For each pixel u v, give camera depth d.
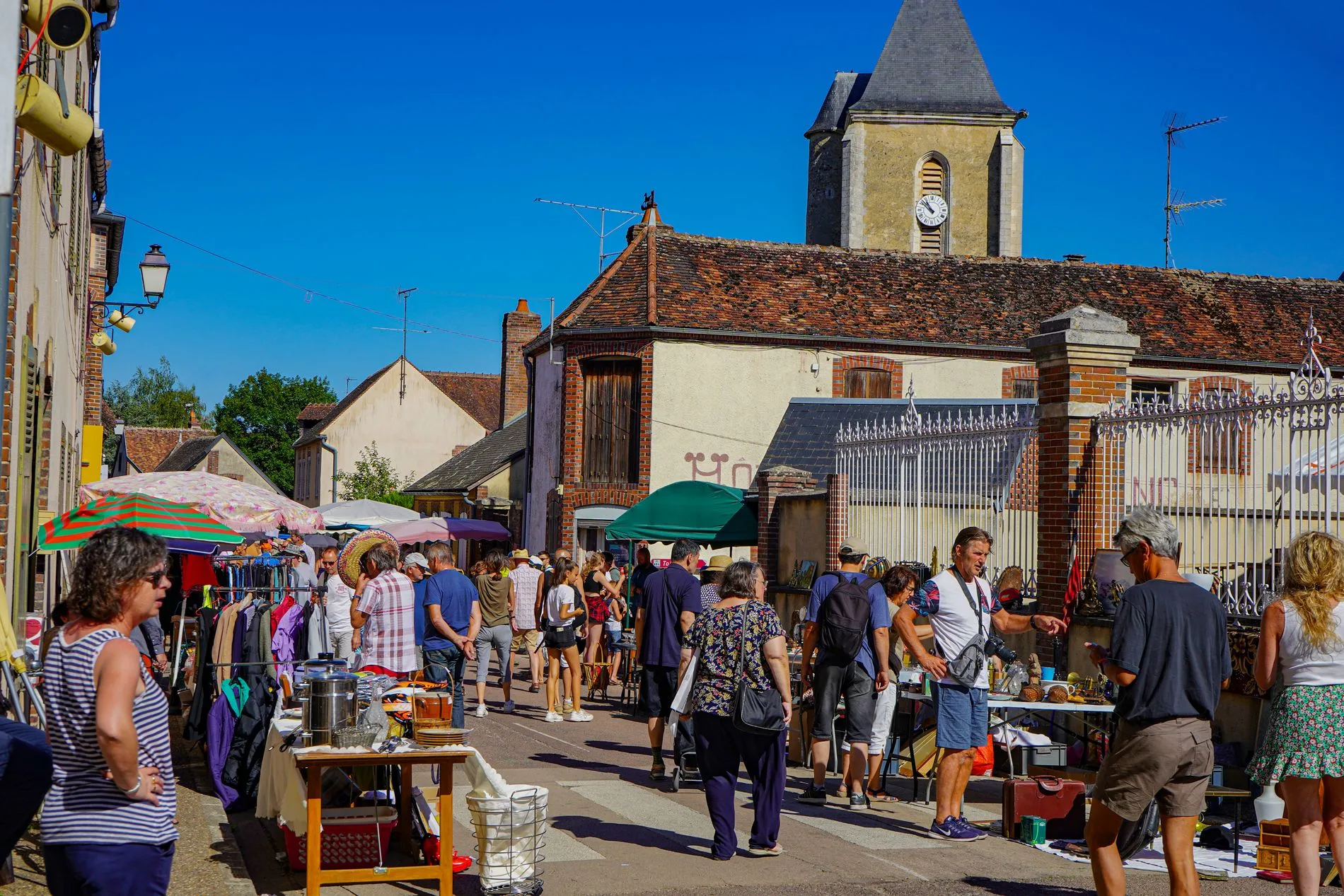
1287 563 6.21
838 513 15.55
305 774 6.90
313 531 12.52
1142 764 5.83
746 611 7.56
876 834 8.22
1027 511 12.32
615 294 26.41
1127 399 11.18
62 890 4.08
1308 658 6.02
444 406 55.25
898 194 46.06
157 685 4.28
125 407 100.88
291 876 6.93
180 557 14.48
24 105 6.04
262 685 8.66
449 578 11.80
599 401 26.16
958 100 46.94
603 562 18.23
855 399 24.56
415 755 6.46
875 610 9.15
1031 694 9.25
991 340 26.44
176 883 6.55
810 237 52.00
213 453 61.94
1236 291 28.64
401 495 49.19
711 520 18.47
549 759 11.08
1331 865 7.09
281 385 80.44
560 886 6.83
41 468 10.98
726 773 7.51
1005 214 45.44
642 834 8.12
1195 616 5.89
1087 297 27.81
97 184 20.00
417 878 6.55
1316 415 8.67
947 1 48.19
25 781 4.24
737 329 25.61
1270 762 6.03
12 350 8.34
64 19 6.22
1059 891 6.84
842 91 52.00
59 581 13.14
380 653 9.86
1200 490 9.74
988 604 8.20
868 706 9.14
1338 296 28.95
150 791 4.12
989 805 9.26
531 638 16.53
